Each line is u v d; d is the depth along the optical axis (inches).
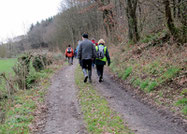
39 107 219.6
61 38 2188.7
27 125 169.9
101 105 211.5
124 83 308.5
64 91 287.9
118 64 416.2
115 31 708.0
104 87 290.4
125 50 490.3
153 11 491.2
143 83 261.0
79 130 158.4
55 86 321.7
